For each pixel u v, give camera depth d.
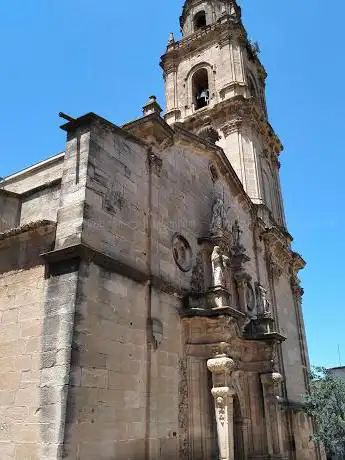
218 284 18.47
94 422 11.48
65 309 11.90
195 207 21.20
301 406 29.38
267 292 30.19
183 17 48.97
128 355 13.50
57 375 11.23
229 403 16.64
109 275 13.44
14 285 13.50
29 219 16.53
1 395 12.12
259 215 32.62
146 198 16.88
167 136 18.83
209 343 17.34
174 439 14.91
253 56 43.97
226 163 25.44
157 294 15.71
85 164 13.86
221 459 15.76
